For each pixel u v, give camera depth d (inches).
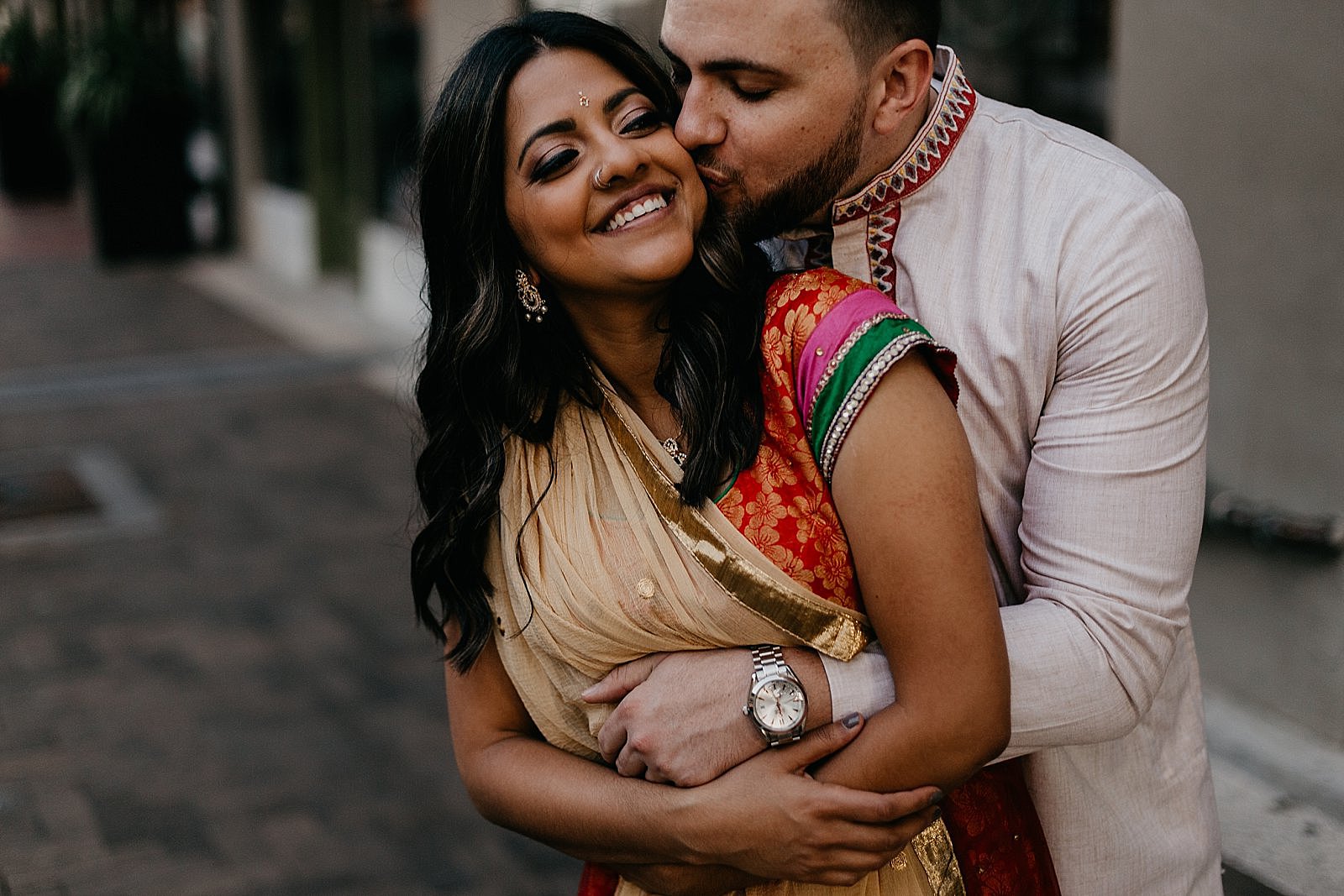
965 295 54.4
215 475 254.2
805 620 51.9
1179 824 60.5
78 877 129.6
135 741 156.5
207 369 333.4
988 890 56.6
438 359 57.1
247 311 402.3
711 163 53.0
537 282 55.6
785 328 51.6
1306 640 117.5
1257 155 114.8
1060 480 52.7
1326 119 109.1
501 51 53.2
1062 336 52.8
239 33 470.0
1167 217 52.2
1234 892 85.2
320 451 269.3
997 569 57.6
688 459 52.5
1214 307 120.6
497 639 58.9
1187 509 52.5
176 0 470.6
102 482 249.6
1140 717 53.5
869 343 49.2
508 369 55.5
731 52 50.4
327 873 131.2
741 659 53.2
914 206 55.4
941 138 54.8
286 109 456.8
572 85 52.1
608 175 51.0
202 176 509.7
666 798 53.3
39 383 321.4
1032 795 59.9
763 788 51.5
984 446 55.1
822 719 52.3
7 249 510.3
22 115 608.7
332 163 433.4
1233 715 123.1
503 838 138.6
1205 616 126.4
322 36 422.0
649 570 53.4
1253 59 113.8
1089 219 52.4
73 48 407.8
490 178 53.6
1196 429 52.9
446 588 59.3
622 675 55.2
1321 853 91.0
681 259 51.7
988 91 187.9
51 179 629.0
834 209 55.9
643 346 55.2
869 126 53.0
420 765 151.8
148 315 397.1
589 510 55.1
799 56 50.1
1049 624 51.7
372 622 189.0
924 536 48.5
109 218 473.7
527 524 55.7
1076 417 52.6
